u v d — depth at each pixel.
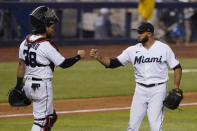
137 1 87.44
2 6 72.69
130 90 45.31
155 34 81.06
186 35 86.00
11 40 74.94
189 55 72.69
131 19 82.88
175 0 87.25
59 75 53.38
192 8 83.12
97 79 51.19
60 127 29.97
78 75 53.53
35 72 22.27
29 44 22.31
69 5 75.88
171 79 50.91
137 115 23.41
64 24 78.38
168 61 22.98
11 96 23.19
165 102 22.84
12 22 74.56
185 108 36.84
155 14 80.31
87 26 80.75
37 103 22.55
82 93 43.34
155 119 22.73
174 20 84.38
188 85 47.75
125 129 29.53
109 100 40.59
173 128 29.86
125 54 23.70
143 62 22.97
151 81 22.81
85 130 29.16
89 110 36.34
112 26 82.44
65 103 39.06
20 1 76.75
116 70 57.41
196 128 29.97
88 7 76.94
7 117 33.44
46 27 22.56
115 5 78.19
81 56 22.64
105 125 30.75
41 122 22.44
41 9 22.62
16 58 65.88
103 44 81.19
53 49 22.23
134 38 83.06
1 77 51.25
